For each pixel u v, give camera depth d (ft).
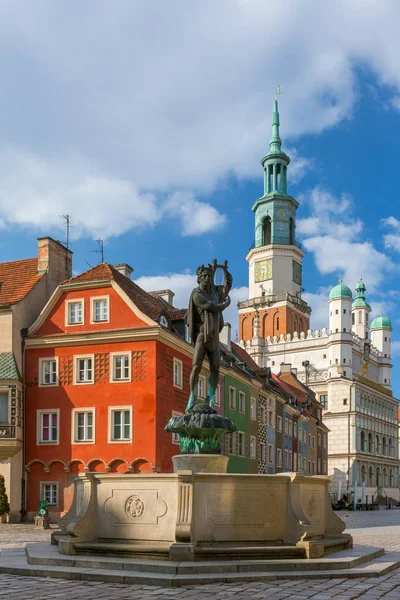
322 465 274.16
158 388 121.19
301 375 350.23
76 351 127.13
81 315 128.88
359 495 323.37
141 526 46.34
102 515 47.85
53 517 122.72
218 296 56.08
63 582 40.37
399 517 186.60
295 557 45.68
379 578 42.86
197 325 55.52
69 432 124.98
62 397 126.52
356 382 331.77
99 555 45.80
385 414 371.15
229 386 157.89
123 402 122.21
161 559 43.75
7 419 125.29
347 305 342.44
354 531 111.45
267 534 46.75
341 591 37.76
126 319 125.08
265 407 188.44
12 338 128.26
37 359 129.49
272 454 193.06
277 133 395.55
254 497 46.70
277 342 362.94
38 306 137.49
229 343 180.45
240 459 162.61
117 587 38.63
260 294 375.66
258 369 200.64
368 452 342.23
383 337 397.19
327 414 334.65
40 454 125.90
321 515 53.42
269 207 382.01
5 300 135.13
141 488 46.83
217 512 45.60
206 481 45.60
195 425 50.44
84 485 49.01
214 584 39.52
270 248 374.63
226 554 43.96
